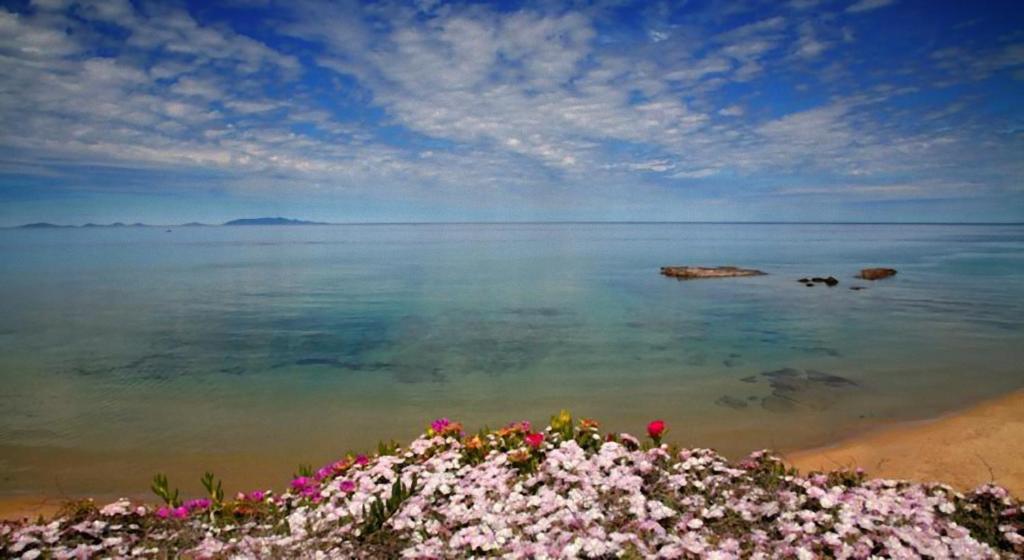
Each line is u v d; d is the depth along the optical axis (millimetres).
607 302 34000
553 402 15359
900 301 33344
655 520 5629
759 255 83562
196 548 5789
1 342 23766
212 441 13008
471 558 5199
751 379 17172
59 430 13688
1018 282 42781
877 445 11641
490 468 7039
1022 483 9539
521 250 108688
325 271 59438
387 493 6734
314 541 5840
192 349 22281
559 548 5109
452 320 28250
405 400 15805
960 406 14227
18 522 6820
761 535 5305
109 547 5852
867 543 5051
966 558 4949
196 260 81688
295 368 19312
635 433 12891
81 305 34469
